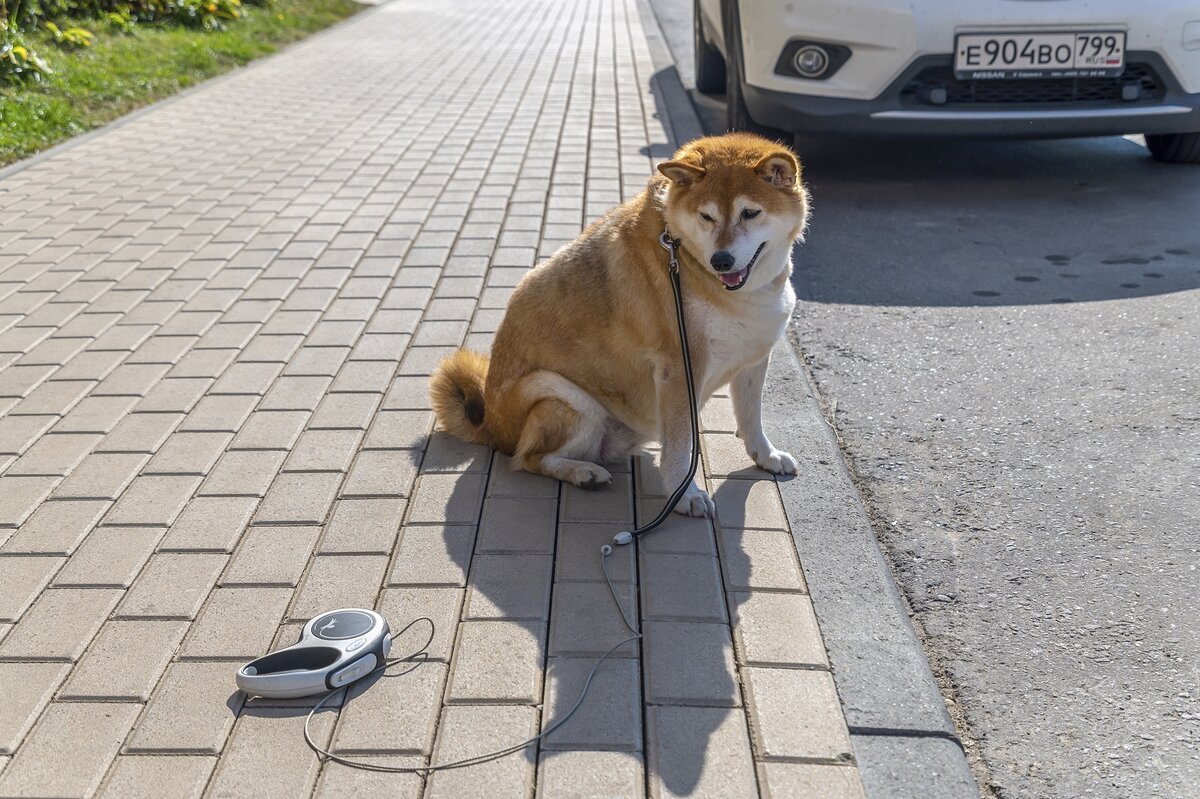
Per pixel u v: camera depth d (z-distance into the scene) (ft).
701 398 12.90
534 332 13.24
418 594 11.00
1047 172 26.81
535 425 13.05
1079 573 11.41
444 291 19.84
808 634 10.27
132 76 39.11
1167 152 26.81
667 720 9.12
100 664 10.09
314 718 9.27
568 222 23.40
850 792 8.37
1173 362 16.30
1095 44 23.17
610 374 13.01
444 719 9.17
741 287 12.08
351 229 23.58
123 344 17.85
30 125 32.01
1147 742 9.02
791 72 24.41
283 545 12.00
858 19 23.41
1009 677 9.89
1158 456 13.71
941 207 24.38
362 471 13.61
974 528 12.35
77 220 24.81
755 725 9.07
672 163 11.74
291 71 43.68
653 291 12.36
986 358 16.81
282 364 16.92
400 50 49.11
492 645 10.15
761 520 12.35
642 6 63.26
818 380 16.35
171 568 11.62
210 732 9.15
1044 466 13.62
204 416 15.23
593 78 40.93
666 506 12.23
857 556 11.61
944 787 8.43
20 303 19.81
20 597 11.17
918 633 10.55
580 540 11.96
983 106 23.82
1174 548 11.76
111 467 13.87
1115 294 19.03
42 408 15.61
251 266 21.48
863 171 27.45
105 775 8.76
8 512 12.85
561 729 9.04
